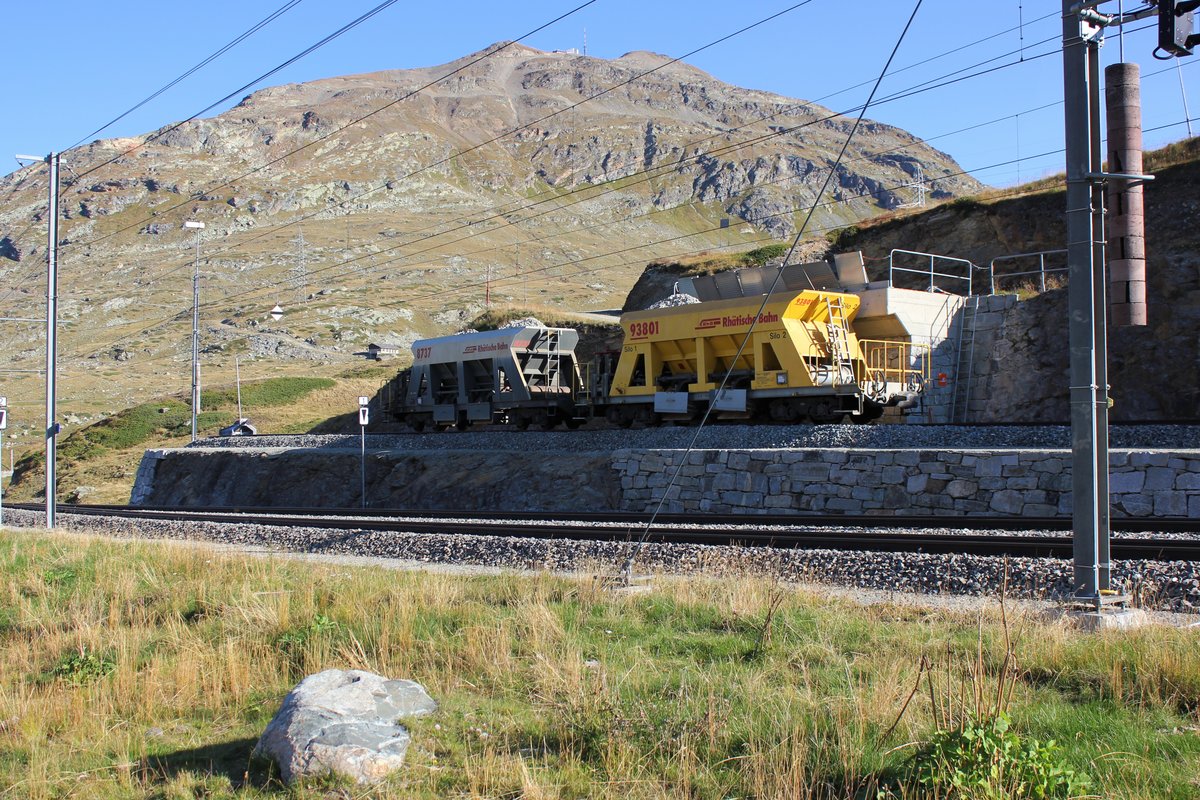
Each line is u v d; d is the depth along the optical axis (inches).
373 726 307.9
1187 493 653.9
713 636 416.5
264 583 578.9
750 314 1103.6
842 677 340.8
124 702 385.7
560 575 575.2
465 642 421.1
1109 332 1161.4
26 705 386.6
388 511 1054.4
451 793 274.7
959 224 1636.3
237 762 314.3
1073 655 343.6
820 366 1101.7
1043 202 1528.1
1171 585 457.7
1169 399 1080.2
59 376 5059.1
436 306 6240.2
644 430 1075.9
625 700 331.3
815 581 541.0
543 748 305.7
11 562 754.2
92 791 298.8
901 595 497.0
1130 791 240.2
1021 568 494.9
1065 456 713.6
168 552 725.9
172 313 6619.1
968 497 753.6
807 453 852.0
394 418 1621.6
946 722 274.2
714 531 698.8
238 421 2262.6
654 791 267.1
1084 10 426.3
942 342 1202.0
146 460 1644.9
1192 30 406.3
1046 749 252.4
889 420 1166.3
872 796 255.8
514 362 1389.0
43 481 2325.3
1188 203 1248.8
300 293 6796.3
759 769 266.5
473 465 1149.1
